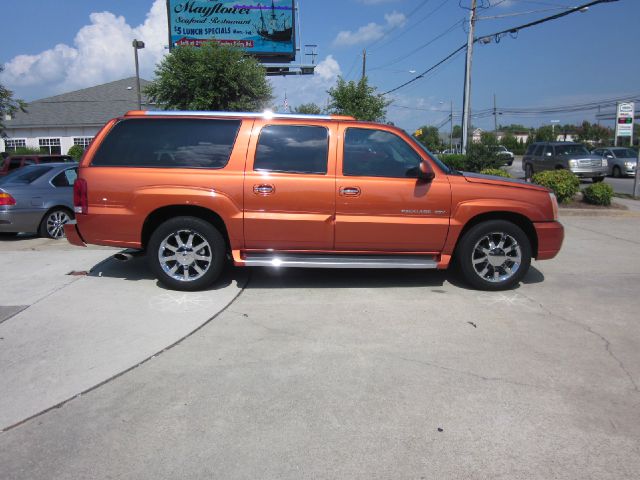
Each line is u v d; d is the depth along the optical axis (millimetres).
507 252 5891
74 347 4258
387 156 5742
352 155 5660
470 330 4738
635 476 2738
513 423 3227
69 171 9594
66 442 2998
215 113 5723
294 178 5543
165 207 5594
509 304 5488
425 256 5887
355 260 5727
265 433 3100
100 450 2928
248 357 4125
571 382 3768
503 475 2742
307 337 4535
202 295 5625
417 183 5648
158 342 4375
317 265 5652
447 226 5703
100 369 3883
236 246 5684
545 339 4551
